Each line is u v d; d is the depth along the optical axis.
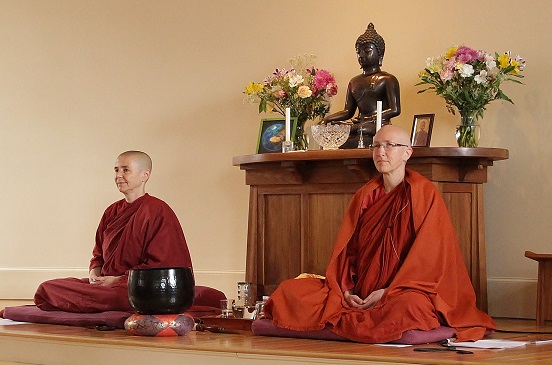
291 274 5.93
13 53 7.61
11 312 5.40
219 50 7.08
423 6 6.26
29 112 7.59
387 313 4.25
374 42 5.97
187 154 7.17
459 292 4.57
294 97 6.20
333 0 6.62
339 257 4.70
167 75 7.26
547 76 5.81
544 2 5.84
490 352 3.96
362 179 5.67
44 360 4.58
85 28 7.52
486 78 5.54
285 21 6.82
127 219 5.38
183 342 4.31
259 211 6.05
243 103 6.97
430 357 3.72
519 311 5.83
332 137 5.78
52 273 7.52
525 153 5.88
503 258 5.93
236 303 5.18
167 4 7.28
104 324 5.02
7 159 7.62
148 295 4.55
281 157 5.71
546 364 3.54
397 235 4.60
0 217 7.61
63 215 7.53
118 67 7.42
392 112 5.88
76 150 7.52
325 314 4.40
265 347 4.08
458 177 5.59
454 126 6.11
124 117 7.39
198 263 7.09
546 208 5.80
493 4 6.01
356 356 3.76
